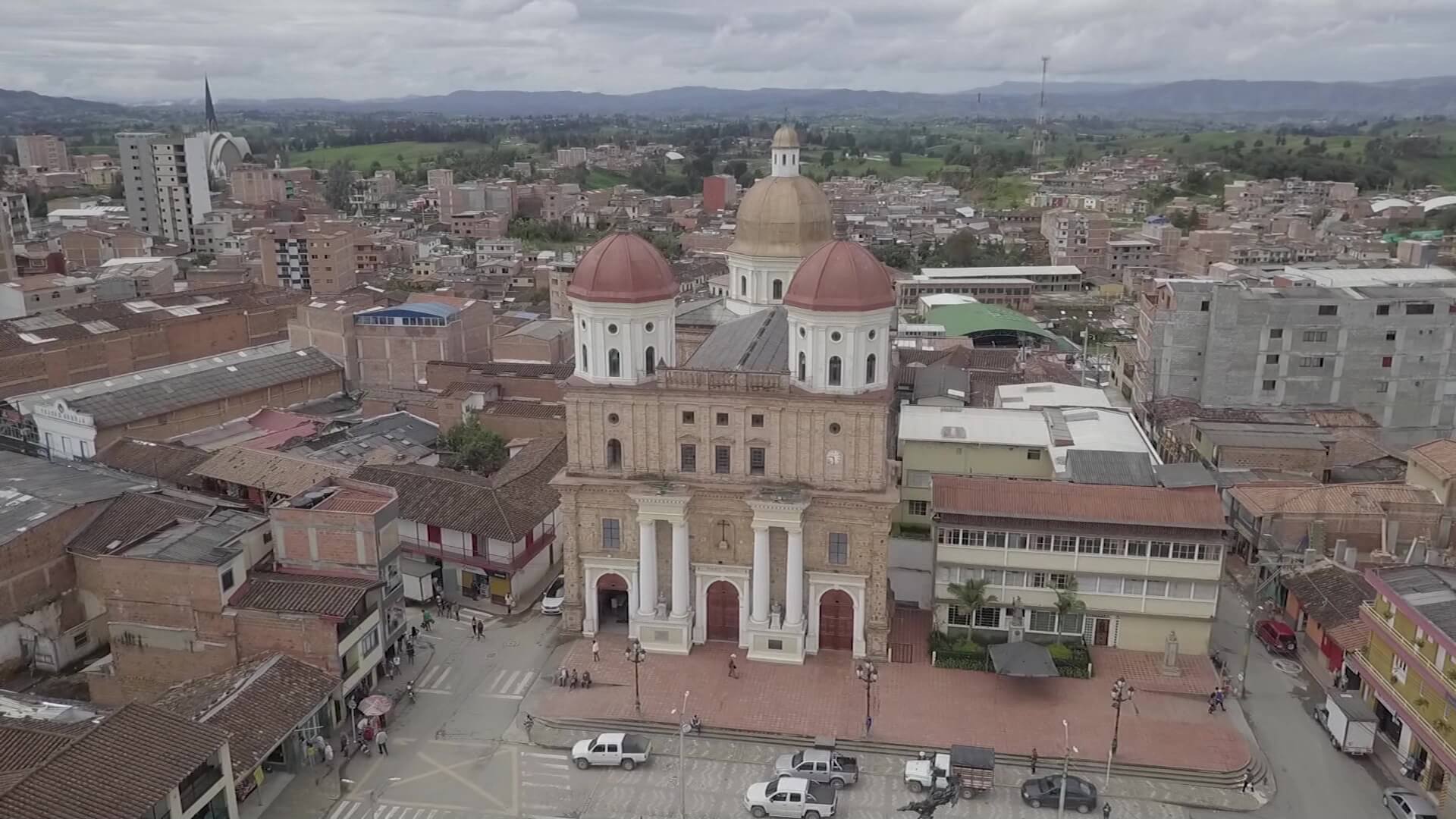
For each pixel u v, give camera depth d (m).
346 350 138.25
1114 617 72.19
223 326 149.12
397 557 72.00
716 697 68.62
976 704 67.50
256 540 69.44
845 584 71.75
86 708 57.88
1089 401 100.94
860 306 67.81
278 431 113.44
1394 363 117.62
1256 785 60.44
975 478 75.31
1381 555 80.44
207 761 51.75
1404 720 61.00
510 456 106.25
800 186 98.12
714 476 72.25
